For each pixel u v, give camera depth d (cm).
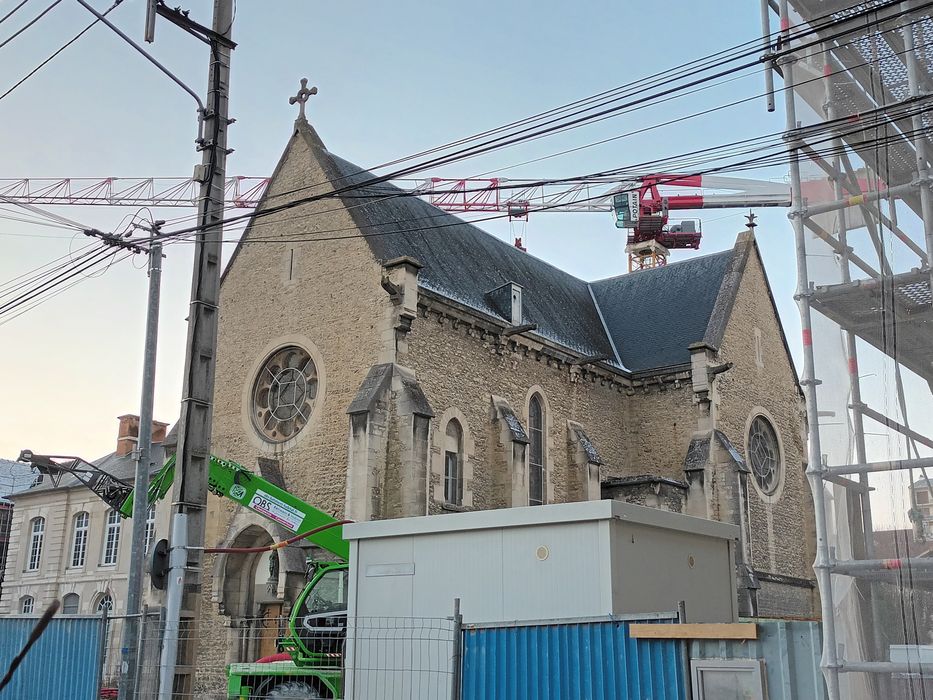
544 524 1411
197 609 1508
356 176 3058
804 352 1081
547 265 3978
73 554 4609
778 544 3538
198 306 1609
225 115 1733
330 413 2666
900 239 1152
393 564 1525
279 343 2855
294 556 2467
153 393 1895
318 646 1666
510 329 2950
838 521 1051
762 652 1055
